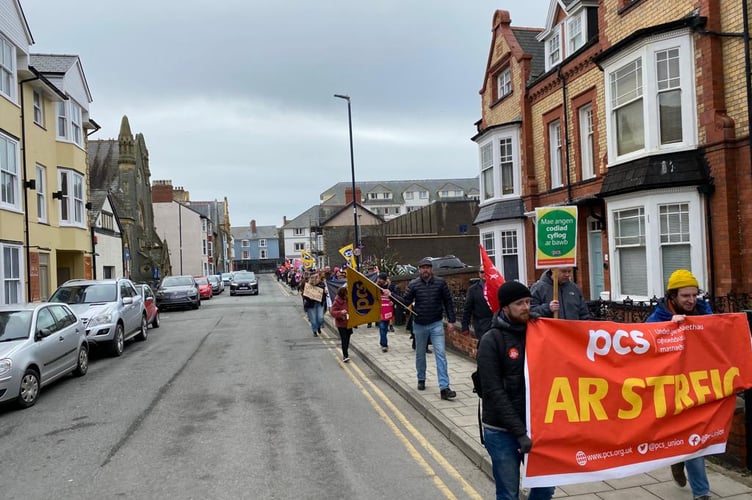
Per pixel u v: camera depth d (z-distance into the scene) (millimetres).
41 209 19375
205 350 13680
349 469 5492
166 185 69250
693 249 9727
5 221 16078
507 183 17766
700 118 9789
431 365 10438
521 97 17062
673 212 10102
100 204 27891
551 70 15305
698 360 4359
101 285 14234
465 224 40125
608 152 11680
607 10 12383
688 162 9820
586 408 3906
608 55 11438
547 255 5141
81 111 23094
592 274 14094
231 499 4820
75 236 21500
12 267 16547
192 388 9305
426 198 98375
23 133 17656
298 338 15625
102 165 43656
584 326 3998
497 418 3635
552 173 15758
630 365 4105
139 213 45062
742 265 9195
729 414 4414
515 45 17766
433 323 8055
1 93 16156
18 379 8039
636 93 10820
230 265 108438
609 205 11531
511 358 3721
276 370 10812
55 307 10266
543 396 3775
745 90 9109
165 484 5180
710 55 9523
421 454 5910
